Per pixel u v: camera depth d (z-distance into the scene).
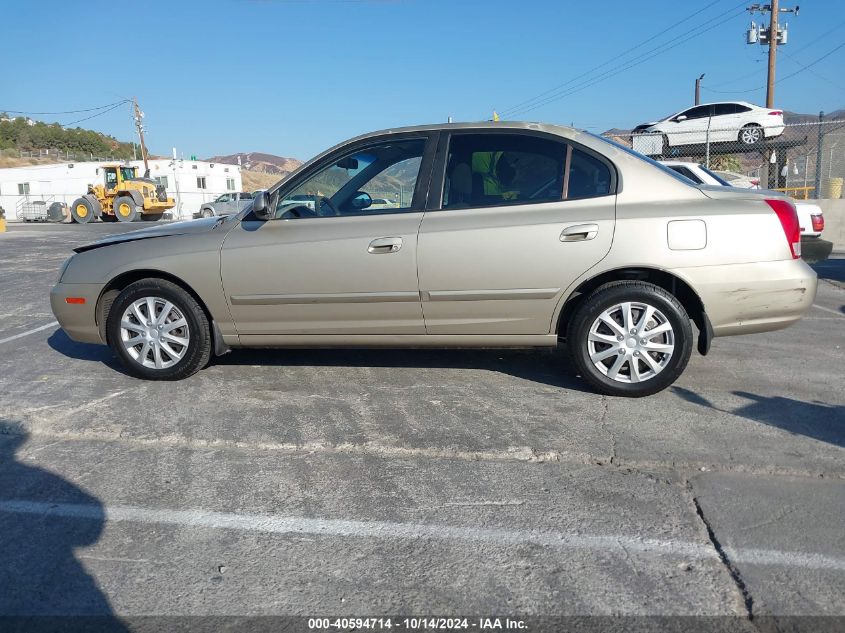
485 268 4.42
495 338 4.59
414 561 2.74
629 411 4.30
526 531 2.95
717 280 4.25
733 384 4.85
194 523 3.05
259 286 4.73
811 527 2.94
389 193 4.69
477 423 4.15
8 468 3.62
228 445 3.88
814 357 5.61
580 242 4.32
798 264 4.30
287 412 4.38
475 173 4.60
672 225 4.25
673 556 2.75
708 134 16.50
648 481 3.39
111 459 3.72
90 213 35.03
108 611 2.46
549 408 4.38
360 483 3.42
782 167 18.42
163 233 5.05
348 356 5.68
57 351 6.06
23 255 14.84
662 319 4.33
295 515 3.11
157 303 4.94
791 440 3.84
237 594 2.55
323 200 4.78
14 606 2.49
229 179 50.47
